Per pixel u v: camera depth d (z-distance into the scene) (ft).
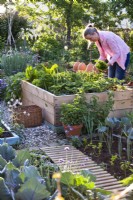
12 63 25.00
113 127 14.76
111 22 44.65
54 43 37.47
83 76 18.35
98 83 16.63
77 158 12.17
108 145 13.28
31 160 11.12
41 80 17.37
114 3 41.39
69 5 42.32
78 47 37.09
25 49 33.45
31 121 15.93
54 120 15.31
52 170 10.69
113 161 12.16
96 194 8.84
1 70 25.11
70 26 43.27
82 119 14.42
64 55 32.68
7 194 7.97
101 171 11.14
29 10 44.91
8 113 18.03
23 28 44.19
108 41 18.35
